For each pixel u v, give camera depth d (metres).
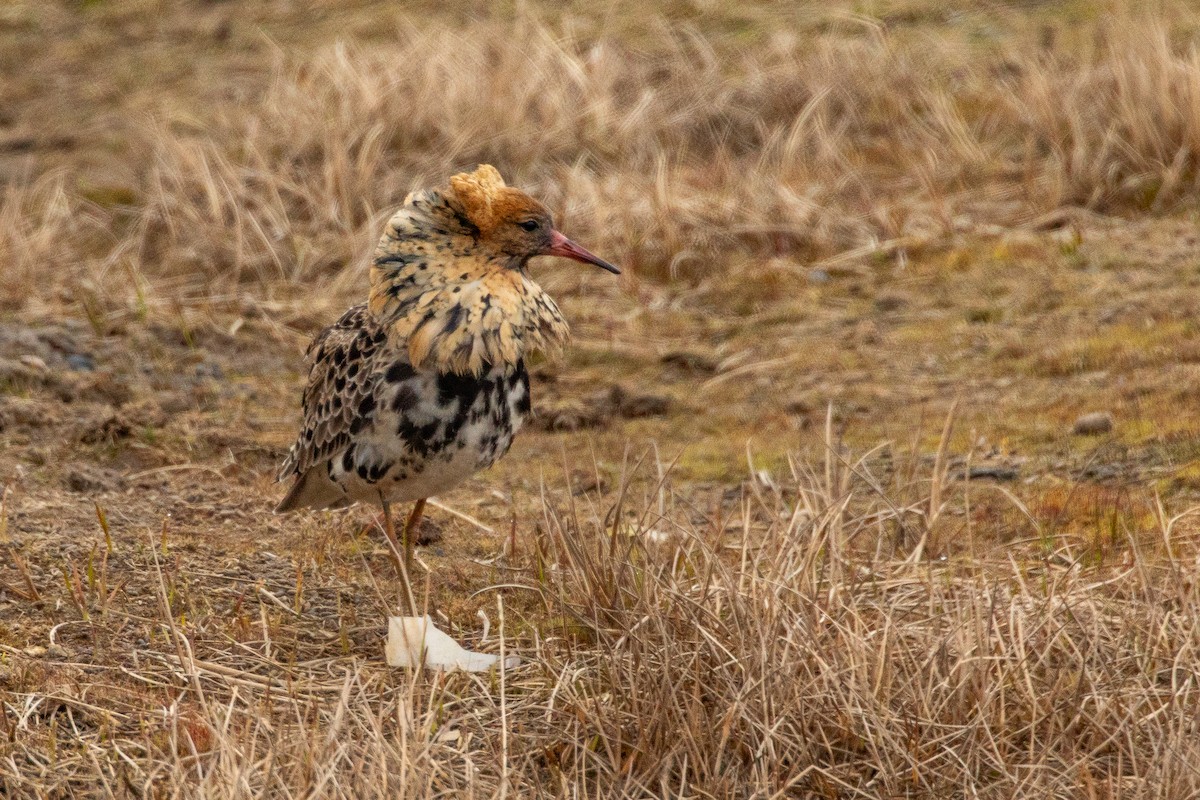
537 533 13.75
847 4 31.48
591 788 10.56
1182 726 10.09
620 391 18.31
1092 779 10.15
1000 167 24.11
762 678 10.55
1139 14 28.42
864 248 22.09
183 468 16.23
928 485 15.16
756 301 21.08
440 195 12.28
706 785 10.27
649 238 22.47
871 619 12.00
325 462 12.82
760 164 24.39
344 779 10.01
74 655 12.03
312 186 24.25
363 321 12.59
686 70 27.89
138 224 24.06
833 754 10.58
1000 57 27.77
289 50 32.22
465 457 12.25
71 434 16.69
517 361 12.31
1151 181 22.73
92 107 30.78
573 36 30.00
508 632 12.68
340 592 13.35
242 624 12.56
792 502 15.16
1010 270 21.00
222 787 9.69
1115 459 15.53
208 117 28.69
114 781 10.30
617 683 11.06
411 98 26.42
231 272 22.38
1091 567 13.04
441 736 10.79
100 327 19.91
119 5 37.03
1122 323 18.88
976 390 17.78
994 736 10.65
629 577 12.37
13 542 13.75
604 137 25.58
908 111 26.09
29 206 25.25
